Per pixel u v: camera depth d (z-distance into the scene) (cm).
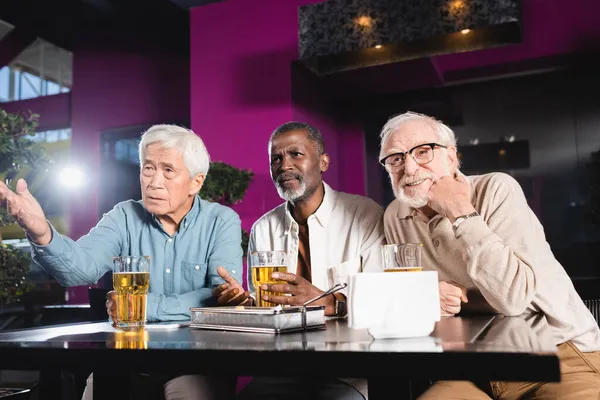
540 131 452
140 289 120
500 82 467
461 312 150
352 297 89
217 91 468
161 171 167
